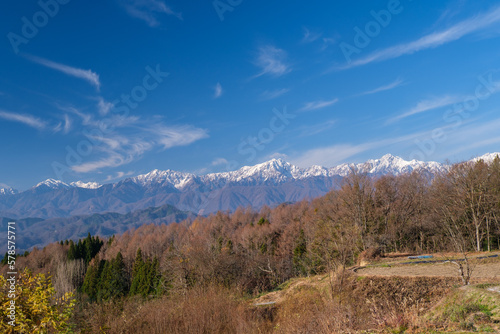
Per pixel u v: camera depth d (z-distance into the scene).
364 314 14.87
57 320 10.64
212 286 26.55
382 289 22.05
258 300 27.69
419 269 25.75
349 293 22.34
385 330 10.85
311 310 19.89
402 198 60.53
